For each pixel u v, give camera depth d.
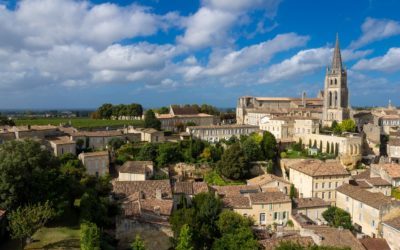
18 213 57.22
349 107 195.38
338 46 191.62
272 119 167.62
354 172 125.31
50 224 70.19
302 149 153.75
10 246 60.22
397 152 146.25
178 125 185.00
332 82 191.38
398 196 100.56
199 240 66.88
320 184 102.50
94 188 92.88
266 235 74.12
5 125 159.50
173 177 115.62
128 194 88.38
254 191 96.00
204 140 151.00
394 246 68.25
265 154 137.38
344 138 143.12
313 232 69.12
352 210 91.56
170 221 68.88
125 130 153.50
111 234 69.56
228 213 72.25
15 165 64.19
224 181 118.44
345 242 65.62
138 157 123.81
